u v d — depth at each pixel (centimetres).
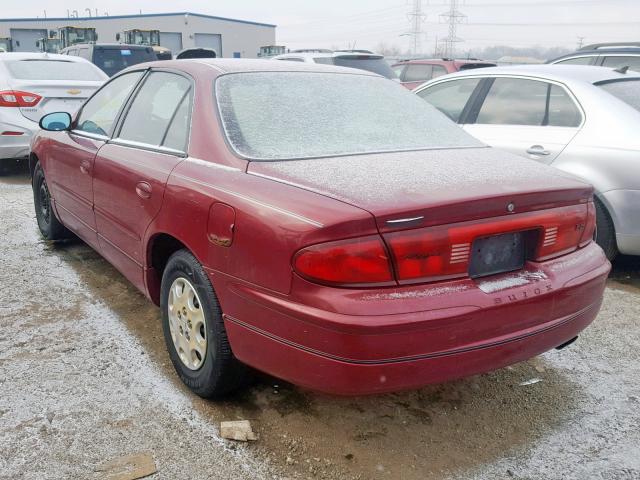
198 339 292
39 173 517
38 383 309
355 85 359
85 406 291
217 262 264
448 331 229
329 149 295
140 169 326
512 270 259
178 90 338
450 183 254
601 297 288
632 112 463
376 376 223
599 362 353
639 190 438
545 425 291
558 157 474
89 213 405
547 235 264
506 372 338
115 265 384
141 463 254
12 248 518
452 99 581
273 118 307
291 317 232
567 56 868
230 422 277
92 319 385
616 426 291
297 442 272
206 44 5094
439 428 286
